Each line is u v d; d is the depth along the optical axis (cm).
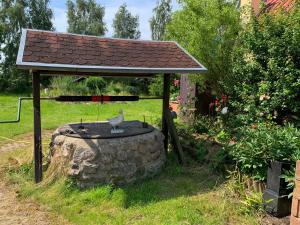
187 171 578
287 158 414
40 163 535
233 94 719
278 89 566
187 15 831
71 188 498
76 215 432
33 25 2980
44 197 485
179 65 570
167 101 648
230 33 788
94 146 506
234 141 592
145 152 545
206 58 796
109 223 407
